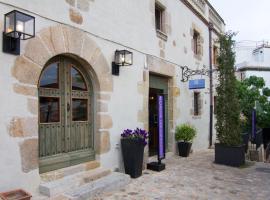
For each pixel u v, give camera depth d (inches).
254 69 864.3
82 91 193.0
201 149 404.2
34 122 150.6
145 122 253.1
